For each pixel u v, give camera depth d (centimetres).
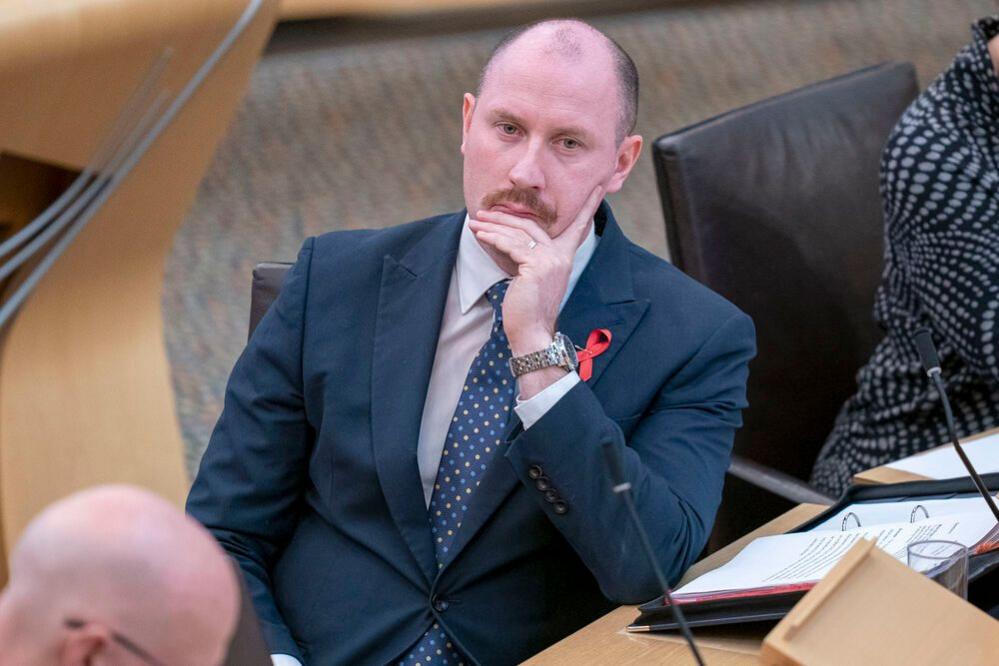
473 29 2272
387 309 589
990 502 468
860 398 822
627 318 577
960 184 755
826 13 2392
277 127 1889
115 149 565
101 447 762
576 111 545
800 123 852
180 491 820
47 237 484
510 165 548
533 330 527
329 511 582
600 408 526
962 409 777
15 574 256
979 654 399
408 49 2202
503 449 547
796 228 832
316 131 1878
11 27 501
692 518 538
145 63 583
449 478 564
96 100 568
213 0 602
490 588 557
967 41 2222
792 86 2033
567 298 580
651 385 566
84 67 546
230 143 1830
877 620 403
